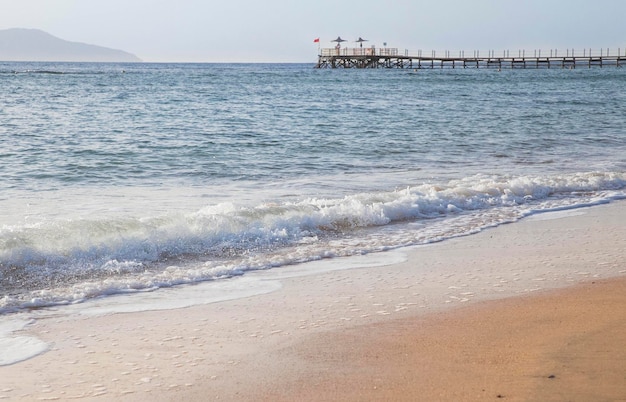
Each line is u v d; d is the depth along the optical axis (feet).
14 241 23.12
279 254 24.95
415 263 23.84
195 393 13.01
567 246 26.37
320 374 13.82
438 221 31.30
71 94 150.20
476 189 37.40
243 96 149.18
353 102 131.13
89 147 61.36
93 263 22.84
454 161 53.01
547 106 119.03
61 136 70.64
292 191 39.34
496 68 398.01
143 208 33.47
